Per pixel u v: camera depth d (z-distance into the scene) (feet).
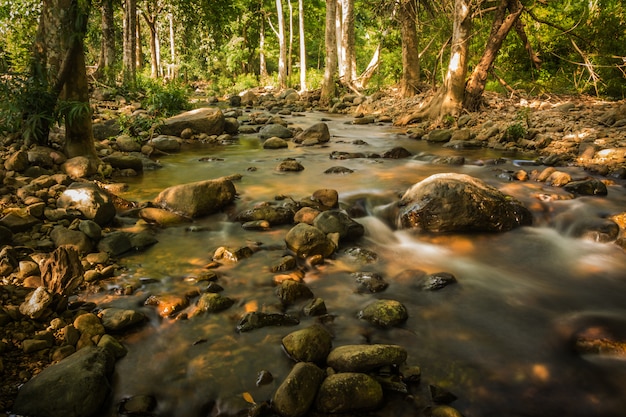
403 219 19.03
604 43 53.78
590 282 14.80
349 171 27.35
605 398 9.68
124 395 9.48
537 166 28.68
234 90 104.83
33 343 10.46
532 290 14.21
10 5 42.27
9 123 24.82
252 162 30.30
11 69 27.99
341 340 11.37
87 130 25.48
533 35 58.75
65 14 23.70
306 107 69.92
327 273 14.89
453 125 44.65
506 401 9.56
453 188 18.80
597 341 11.18
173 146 34.17
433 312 12.77
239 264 15.17
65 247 12.81
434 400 9.48
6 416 8.51
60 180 21.45
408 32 63.26
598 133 33.68
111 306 12.43
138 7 104.58
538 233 18.69
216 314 12.26
